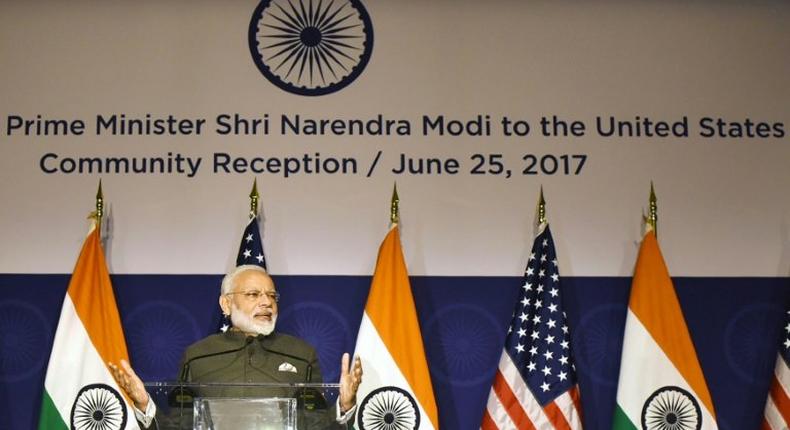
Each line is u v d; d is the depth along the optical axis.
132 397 2.72
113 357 4.14
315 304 4.43
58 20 4.64
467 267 4.50
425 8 4.76
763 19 4.83
